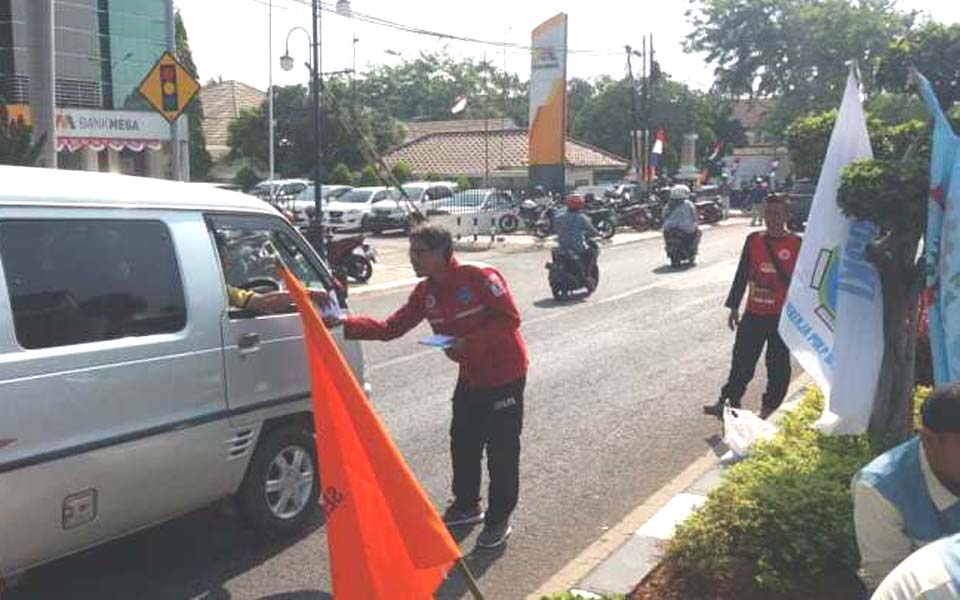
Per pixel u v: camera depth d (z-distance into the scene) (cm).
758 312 749
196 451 464
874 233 507
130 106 2908
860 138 507
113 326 431
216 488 482
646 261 2223
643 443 734
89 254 426
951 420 249
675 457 696
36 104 1189
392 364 1047
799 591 403
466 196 2922
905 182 461
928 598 178
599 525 561
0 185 400
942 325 446
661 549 484
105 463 420
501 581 483
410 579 322
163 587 475
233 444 486
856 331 512
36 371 394
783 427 593
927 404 256
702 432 762
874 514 277
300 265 557
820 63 5219
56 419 401
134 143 2881
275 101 4888
